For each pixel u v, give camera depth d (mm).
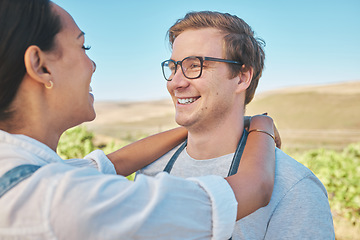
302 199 1243
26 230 741
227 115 1479
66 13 1021
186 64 1440
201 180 930
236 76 1478
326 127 51969
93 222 748
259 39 1644
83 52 1050
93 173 870
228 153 1504
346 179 6484
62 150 7961
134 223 771
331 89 97250
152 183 863
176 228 820
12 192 777
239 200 961
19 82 916
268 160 1184
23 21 889
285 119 61469
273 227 1244
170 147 1669
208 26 1468
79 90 1021
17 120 944
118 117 92812
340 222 6312
